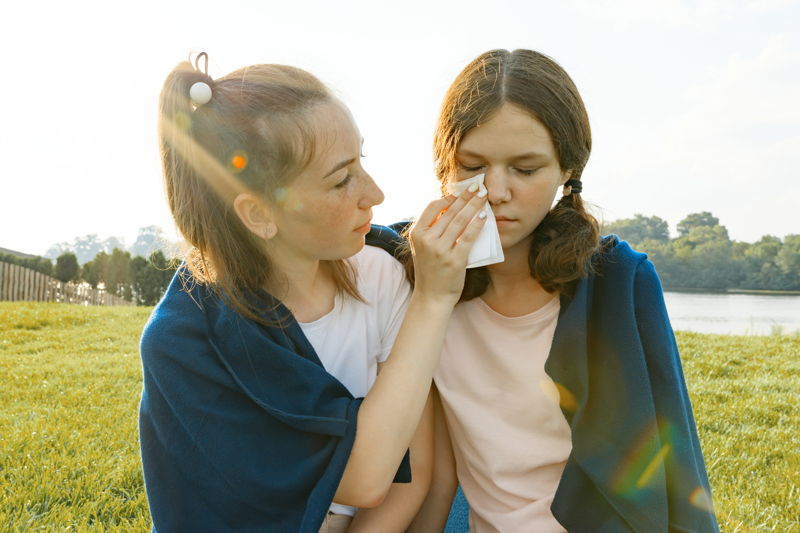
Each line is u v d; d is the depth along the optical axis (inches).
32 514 111.7
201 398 53.7
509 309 66.7
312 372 54.9
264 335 55.5
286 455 54.0
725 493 130.8
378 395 54.8
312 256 58.5
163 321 55.7
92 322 430.0
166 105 56.2
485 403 67.1
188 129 55.6
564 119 56.3
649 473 57.4
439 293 56.6
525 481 66.1
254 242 57.9
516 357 65.3
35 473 131.4
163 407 54.6
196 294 57.4
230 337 54.7
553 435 65.1
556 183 58.6
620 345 58.6
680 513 57.6
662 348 58.6
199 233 57.0
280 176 53.7
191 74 56.2
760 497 130.6
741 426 179.9
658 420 58.4
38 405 193.5
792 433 174.2
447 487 73.5
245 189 54.8
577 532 60.3
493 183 56.4
